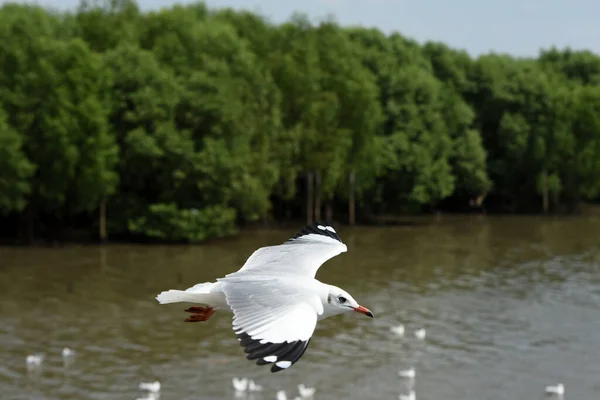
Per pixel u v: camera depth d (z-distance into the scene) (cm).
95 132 6738
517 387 3544
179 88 7144
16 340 4062
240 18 9669
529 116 10269
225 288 905
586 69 12469
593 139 10131
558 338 4278
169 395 3350
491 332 4381
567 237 7994
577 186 10262
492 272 6062
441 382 3591
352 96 8450
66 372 3606
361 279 5716
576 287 5556
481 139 9981
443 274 5953
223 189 7100
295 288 893
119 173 7175
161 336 4181
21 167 6438
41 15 7500
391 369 3747
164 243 7069
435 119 9300
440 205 10269
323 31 9131
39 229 7394
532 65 11600
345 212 9212
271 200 8644
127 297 5003
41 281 5419
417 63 10462
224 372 3653
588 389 3534
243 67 7775
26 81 6650
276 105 7844
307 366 3772
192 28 8138
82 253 6519
